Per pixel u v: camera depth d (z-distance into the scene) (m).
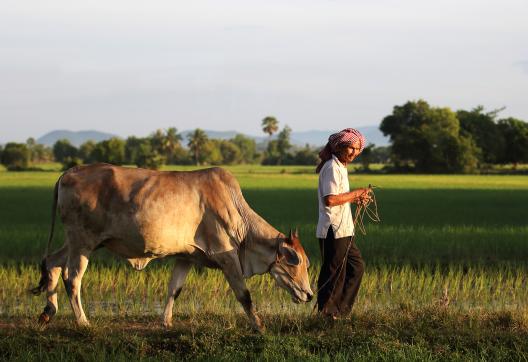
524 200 28.34
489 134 84.25
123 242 6.69
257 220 6.92
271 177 59.59
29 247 12.52
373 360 5.69
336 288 6.91
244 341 6.13
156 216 6.56
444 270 10.80
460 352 6.00
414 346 5.98
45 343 6.06
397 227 16.50
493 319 6.93
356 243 13.41
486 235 14.77
